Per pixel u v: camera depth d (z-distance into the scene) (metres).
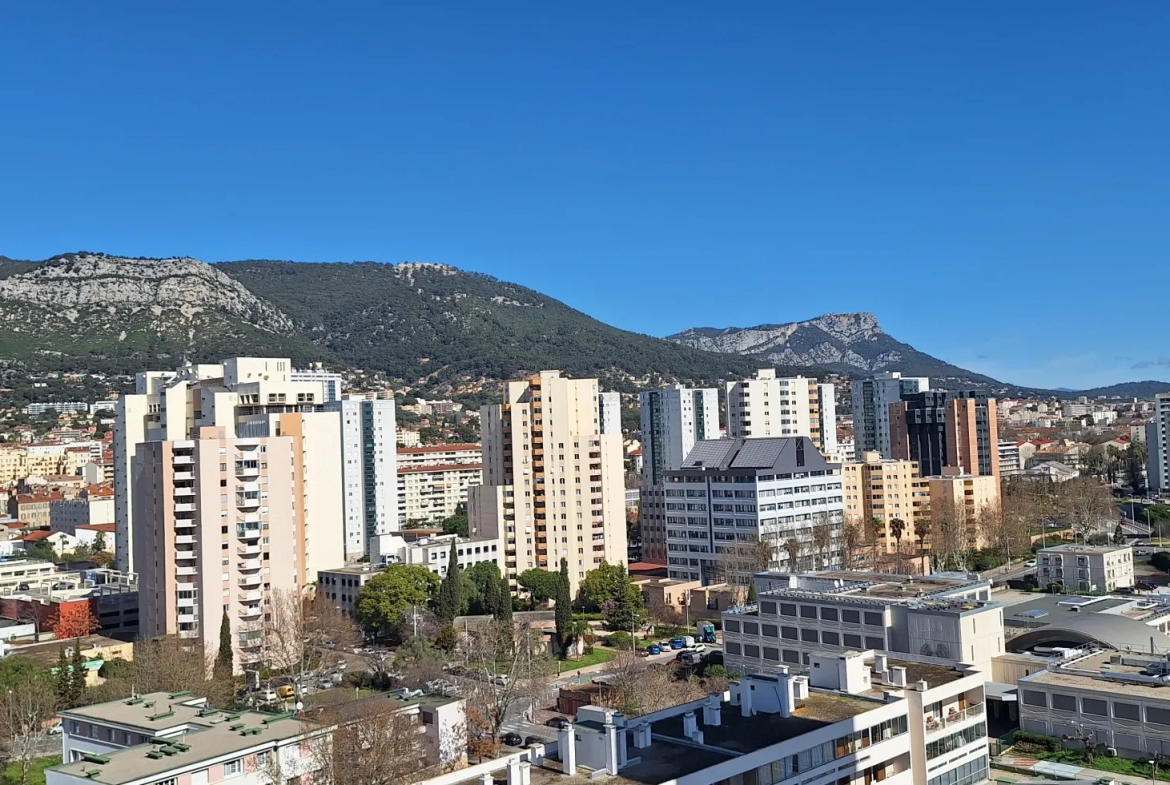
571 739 95.38
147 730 133.62
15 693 173.00
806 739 101.38
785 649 176.00
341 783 122.00
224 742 127.00
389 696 160.75
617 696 178.12
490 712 169.75
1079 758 123.56
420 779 121.81
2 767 155.75
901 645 159.88
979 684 120.44
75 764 120.19
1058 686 129.62
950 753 115.31
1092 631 161.88
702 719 108.62
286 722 137.25
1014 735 132.12
